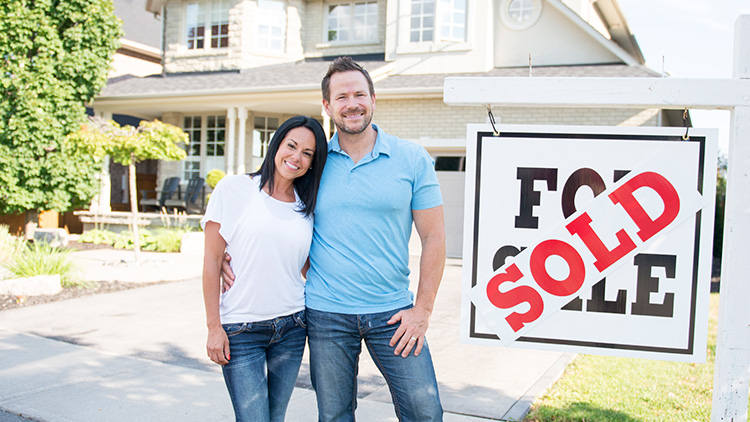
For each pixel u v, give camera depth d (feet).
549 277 7.27
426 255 8.05
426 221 8.12
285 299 8.14
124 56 66.08
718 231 41.68
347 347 8.09
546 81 7.00
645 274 7.08
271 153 8.11
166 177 51.62
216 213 7.93
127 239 41.93
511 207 7.33
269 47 50.52
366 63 46.50
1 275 24.30
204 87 44.68
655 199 7.03
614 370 15.47
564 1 45.06
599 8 50.01
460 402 12.43
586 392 13.43
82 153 32.50
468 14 42.80
